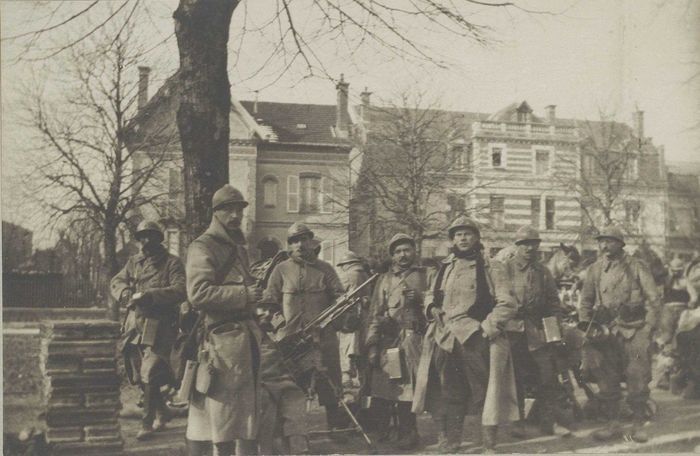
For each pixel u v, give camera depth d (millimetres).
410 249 6203
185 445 5793
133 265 6445
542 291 6281
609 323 6582
